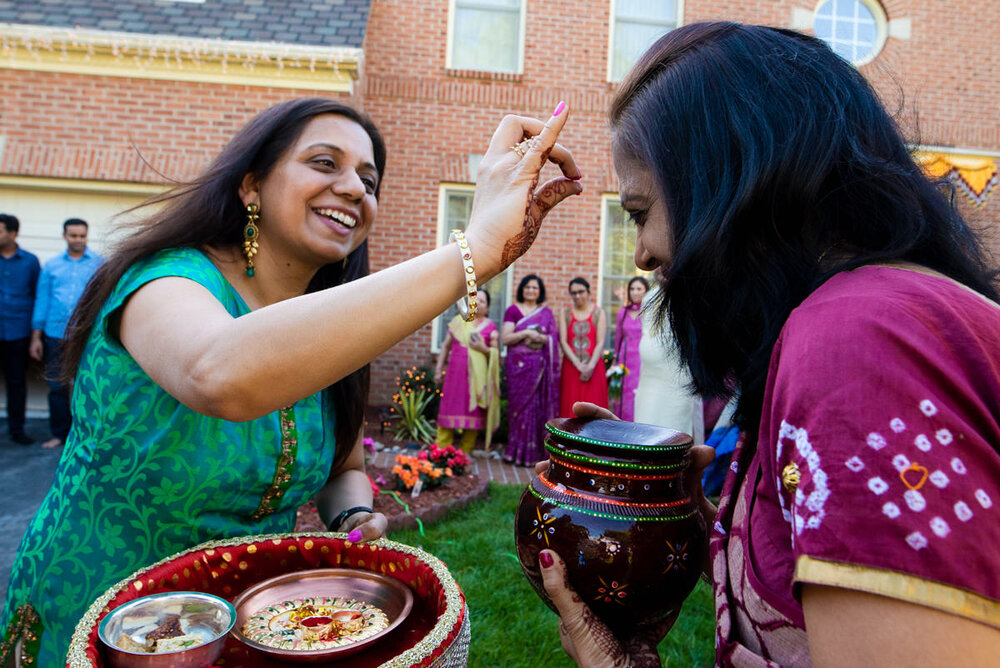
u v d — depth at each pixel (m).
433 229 8.27
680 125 0.77
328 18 7.58
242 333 0.82
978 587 0.50
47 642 1.24
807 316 0.64
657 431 1.05
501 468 6.44
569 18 8.32
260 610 1.08
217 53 6.73
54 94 6.75
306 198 1.32
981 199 8.27
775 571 0.68
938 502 0.51
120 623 0.93
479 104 8.26
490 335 6.68
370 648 0.99
